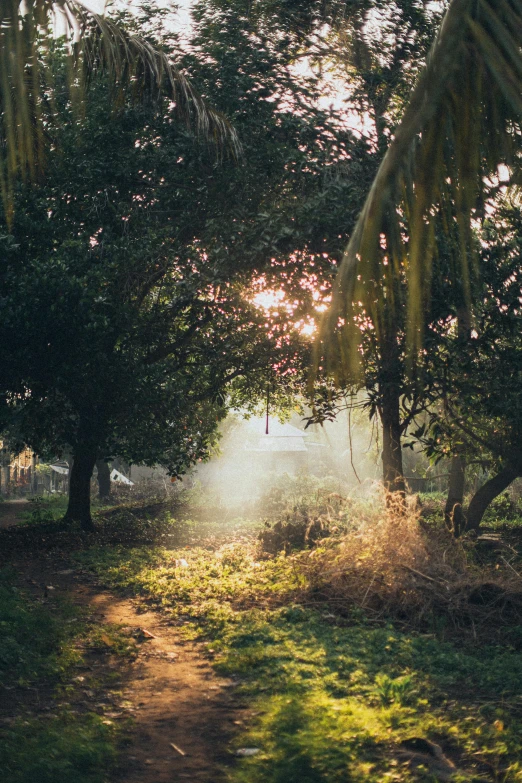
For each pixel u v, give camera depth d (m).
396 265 3.48
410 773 4.82
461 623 9.34
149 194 16.12
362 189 14.37
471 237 3.35
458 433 16.17
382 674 7.00
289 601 10.46
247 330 16.62
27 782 4.63
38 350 15.02
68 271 15.09
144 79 7.49
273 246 13.45
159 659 7.89
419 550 10.44
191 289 15.26
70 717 5.91
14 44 4.82
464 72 3.18
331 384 13.96
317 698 6.35
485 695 6.62
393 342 12.74
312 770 4.82
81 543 17.97
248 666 7.43
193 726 5.89
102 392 16.47
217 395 18.80
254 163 14.62
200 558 14.77
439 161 3.30
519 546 15.48
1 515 29.52
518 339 15.26
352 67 15.80
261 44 15.73
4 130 6.08
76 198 15.76
